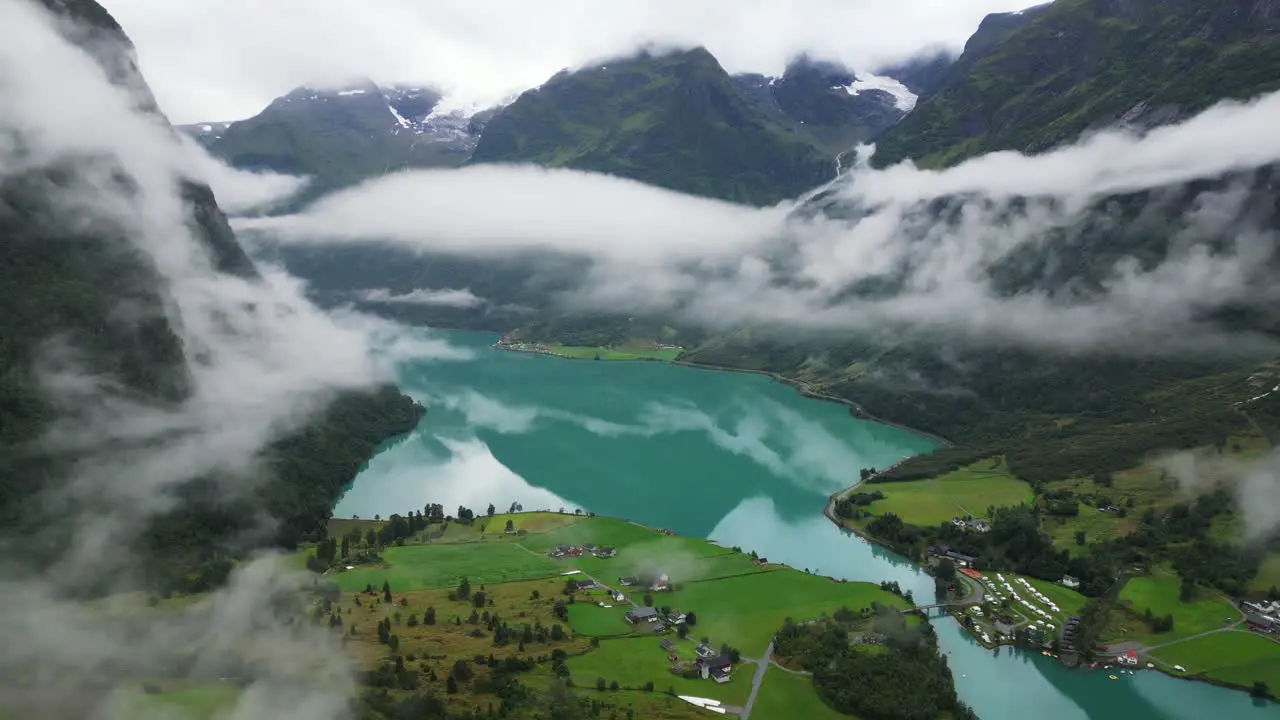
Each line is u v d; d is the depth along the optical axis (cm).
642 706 18825
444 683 18988
